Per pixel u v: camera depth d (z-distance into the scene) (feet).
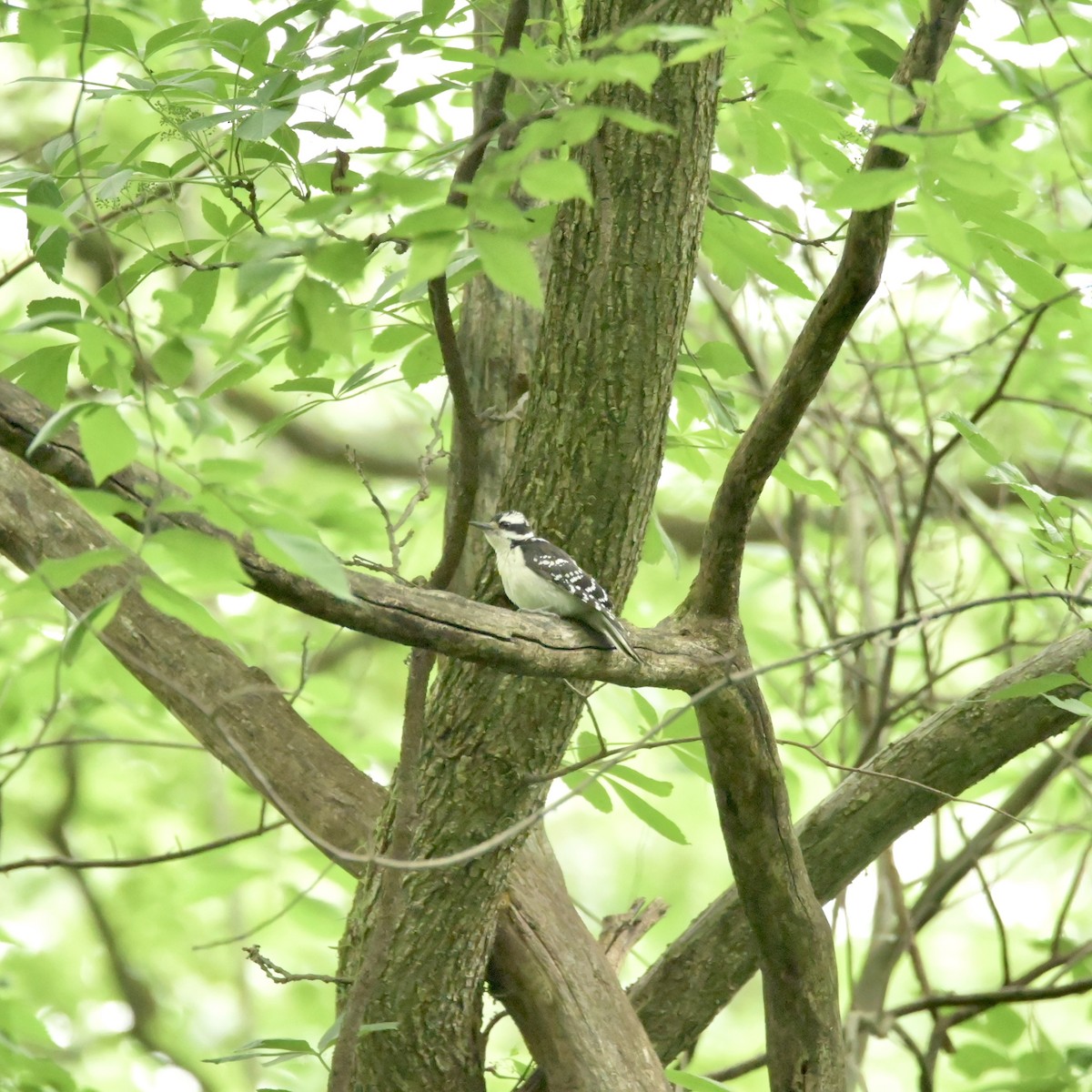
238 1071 59.98
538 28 33.17
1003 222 20.30
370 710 66.85
